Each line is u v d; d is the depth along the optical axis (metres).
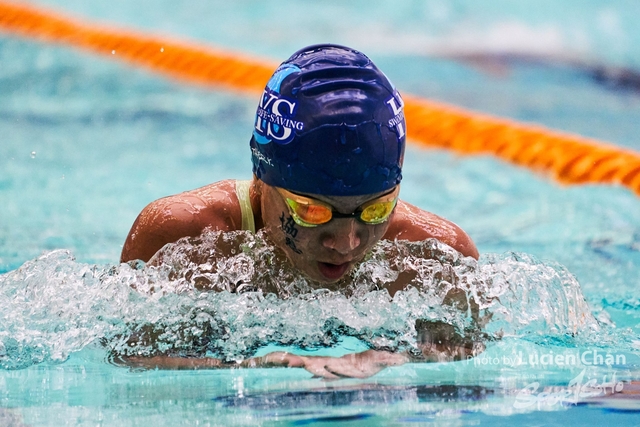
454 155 16.98
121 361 6.36
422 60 22.55
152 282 6.74
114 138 16.48
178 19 25.62
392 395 5.47
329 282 6.55
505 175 15.52
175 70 21.81
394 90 6.37
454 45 23.81
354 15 26.61
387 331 6.76
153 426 4.84
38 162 14.77
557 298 7.23
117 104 18.97
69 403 5.34
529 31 24.58
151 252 7.04
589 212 13.03
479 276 7.08
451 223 7.62
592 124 17.73
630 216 12.76
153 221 7.06
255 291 6.92
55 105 18.56
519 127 17.64
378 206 6.01
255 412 5.10
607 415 5.10
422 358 6.42
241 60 22.09
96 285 6.93
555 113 18.55
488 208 13.51
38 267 7.07
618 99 19.75
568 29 24.56
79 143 16.02
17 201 12.70
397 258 7.13
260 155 6.43
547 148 16.42
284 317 6.73
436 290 6.97
